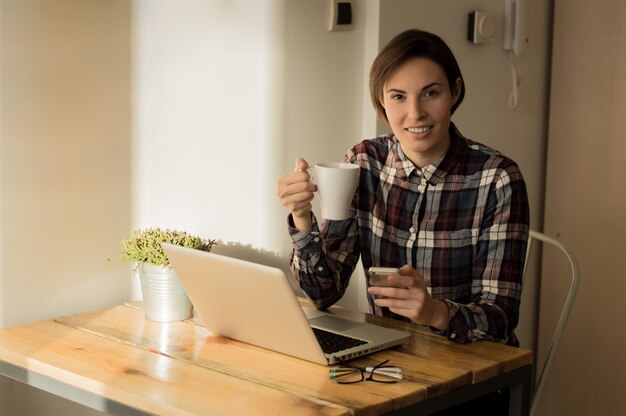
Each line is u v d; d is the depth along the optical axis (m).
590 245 2.90
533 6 2.93
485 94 2.77
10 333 1.87
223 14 2.23
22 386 2.07
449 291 1.99
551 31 3.02
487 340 1.82
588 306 2.92
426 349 1.76
